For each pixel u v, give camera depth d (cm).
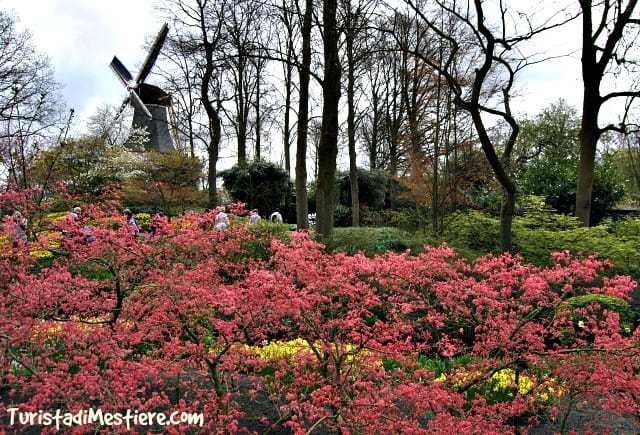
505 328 419
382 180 2355
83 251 441
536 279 402
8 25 1652
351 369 395
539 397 432
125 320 437
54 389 317
